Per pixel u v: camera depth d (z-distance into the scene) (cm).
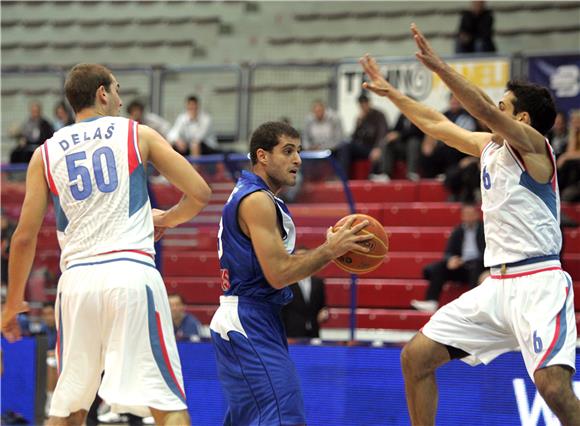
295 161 1121
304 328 2177
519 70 3183
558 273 1168
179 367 1065
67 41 4425
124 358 1022
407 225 2988
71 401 1046
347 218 1124
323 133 3256
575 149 2883
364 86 1338
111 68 3691
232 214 1095
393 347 1642
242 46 4184
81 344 1043
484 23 3312
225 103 3938
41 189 1084
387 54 3969
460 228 2556
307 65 3466
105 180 1062
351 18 4094
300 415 1091
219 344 1115
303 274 1059
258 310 1099
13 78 4300
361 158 3284
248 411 1097
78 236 1058
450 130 1293
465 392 1581
